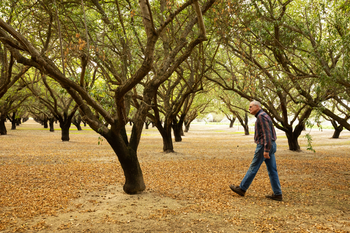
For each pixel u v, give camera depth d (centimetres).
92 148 1742
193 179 757
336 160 1175
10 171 871
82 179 758
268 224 395
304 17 871
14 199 536
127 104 655
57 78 457
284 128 1572
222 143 2331
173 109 1539
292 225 391
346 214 442
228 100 2414
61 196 565
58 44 998
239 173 870
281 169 928
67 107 2180
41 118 4700
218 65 1519
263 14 848
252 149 1806
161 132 1540
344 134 3206
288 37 827
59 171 883
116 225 394
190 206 489
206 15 788
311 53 727
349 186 656
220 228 381
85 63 466
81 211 461
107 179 756
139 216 435
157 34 500
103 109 534
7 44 467
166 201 527
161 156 1368
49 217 430
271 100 1392
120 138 568
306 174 833
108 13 878
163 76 623
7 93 2209
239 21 809
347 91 791
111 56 730
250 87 1000
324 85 664
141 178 605
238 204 501
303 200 529
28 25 947
